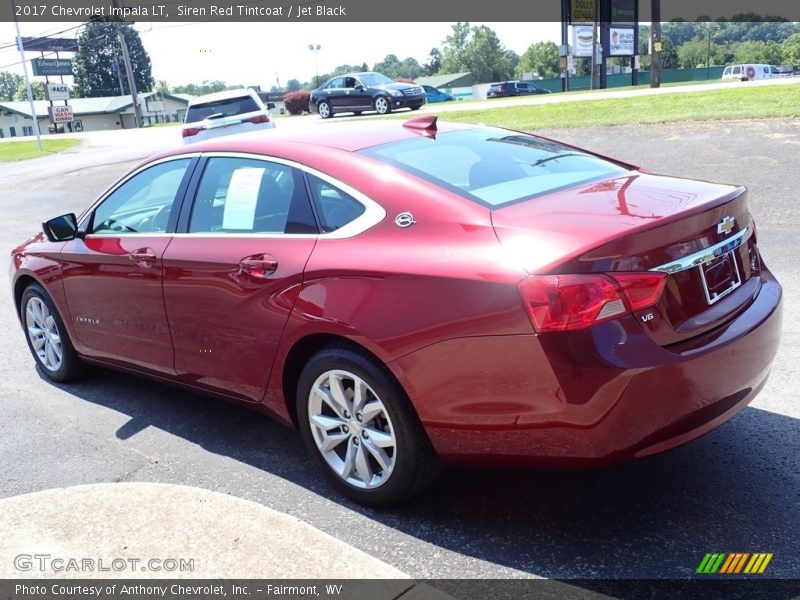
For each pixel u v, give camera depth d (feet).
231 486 11.99
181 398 15.88
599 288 8.71
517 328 8.95
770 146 36.29
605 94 73.97
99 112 309.63
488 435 9.51
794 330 16.58
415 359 9.73
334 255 10.77
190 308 12.84
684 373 9.02
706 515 10.21
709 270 9.95
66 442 13.98
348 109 88.63
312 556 9.77
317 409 11.36
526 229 9.45
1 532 10.77
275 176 12.14
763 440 12.13
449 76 334.85
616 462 9.12
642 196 10.43
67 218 15.30
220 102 59.47
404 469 10.39
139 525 10.73
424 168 11.23
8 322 23.24
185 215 13.35
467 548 9.93
